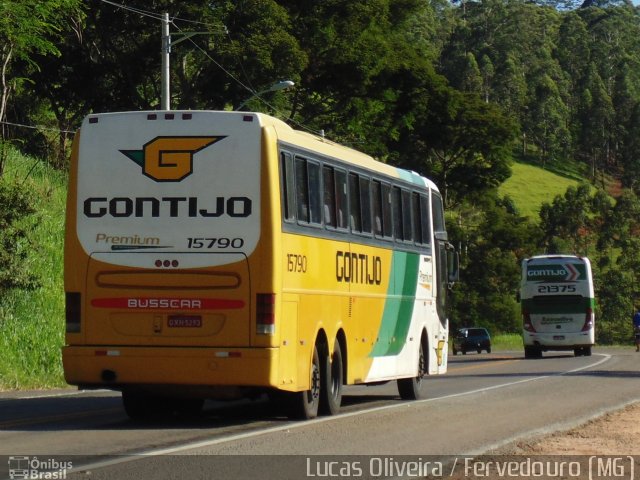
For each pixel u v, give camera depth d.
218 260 16.30
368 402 22.78
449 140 78.75
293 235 17.02
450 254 26.88
